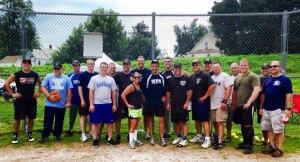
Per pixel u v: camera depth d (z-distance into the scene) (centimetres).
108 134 705
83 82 726
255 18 1348
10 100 1767
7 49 835
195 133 827
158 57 859
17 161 575
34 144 697
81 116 734
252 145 648
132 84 693
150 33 828
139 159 593
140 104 697
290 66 1962
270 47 1341
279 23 1327
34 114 711
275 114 614
